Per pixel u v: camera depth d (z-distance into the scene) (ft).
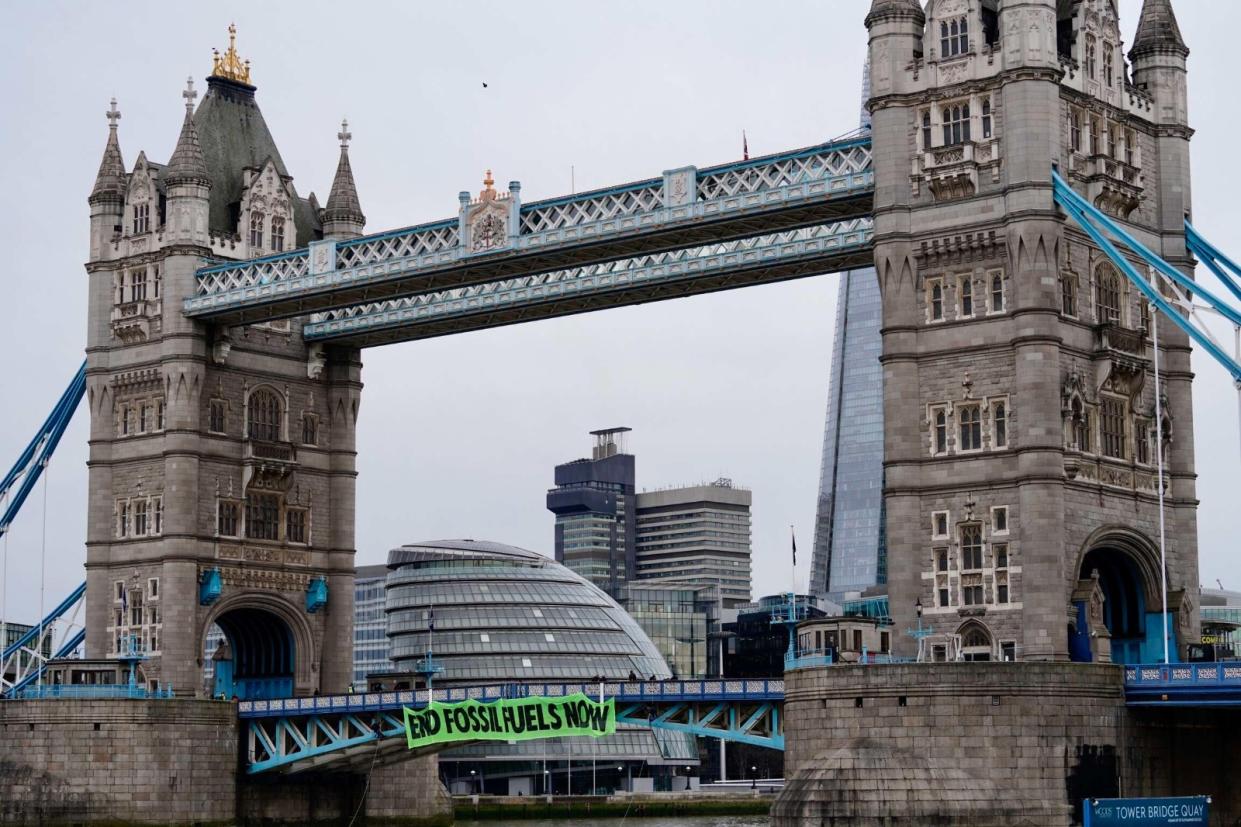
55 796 467.52
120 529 511.40
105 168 527.40
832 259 431.84
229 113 537.24
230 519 506.48
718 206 413.80
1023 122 375.45
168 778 468.34
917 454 384.47
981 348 378.94
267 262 490.90
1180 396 404.77
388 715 457.68
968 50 385.09
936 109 387.96
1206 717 382.63
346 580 523.70
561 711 417.69
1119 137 399.85
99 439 516.32
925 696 352.28
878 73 393.50
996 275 379.55
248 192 520.83
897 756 352.28
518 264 449.89
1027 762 348.79
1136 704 360.07
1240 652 425.69
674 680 403.54
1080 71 390.21
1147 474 394.32
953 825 346.54
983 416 377.50
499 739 425.69
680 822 586.86
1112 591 402.11
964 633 375.45
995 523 374.43
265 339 517.14
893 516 384.27
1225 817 383.24
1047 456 368.48
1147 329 398.42
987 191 379.96
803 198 403.75
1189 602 399.44
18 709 475.72
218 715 479.00
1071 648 368.68
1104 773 354.54
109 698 469.16
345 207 533.55
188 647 492.54
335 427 529.04
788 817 358.23
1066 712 352.69
